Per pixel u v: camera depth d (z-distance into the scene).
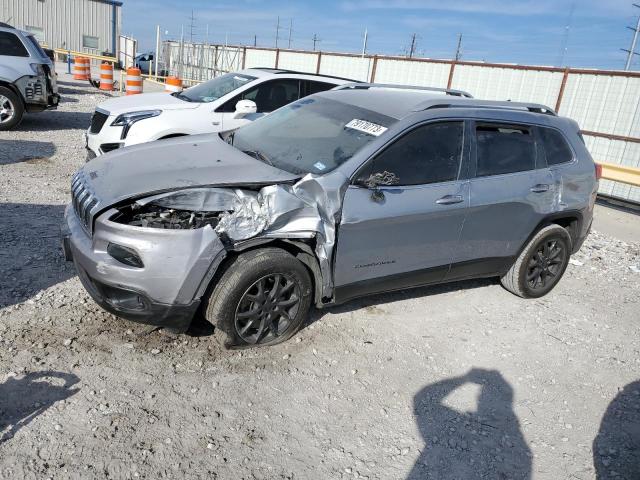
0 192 6.57
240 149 4.61
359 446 3.16
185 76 30.30
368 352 4.11
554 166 5.16
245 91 7.95
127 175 3.80
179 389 3.39
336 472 2.95
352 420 3.37
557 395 3.95
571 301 5.62
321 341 4.15
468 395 3.79
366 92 5.08
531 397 3.88
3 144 9.41
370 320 4.59
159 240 3.35
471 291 5.49
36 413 3.01
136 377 3.43
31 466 2.67
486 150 4.69
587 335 4.91
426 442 3.28
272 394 3.48
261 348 3.93
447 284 5.56
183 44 30.08
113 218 3.46
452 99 4.73
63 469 2.68
